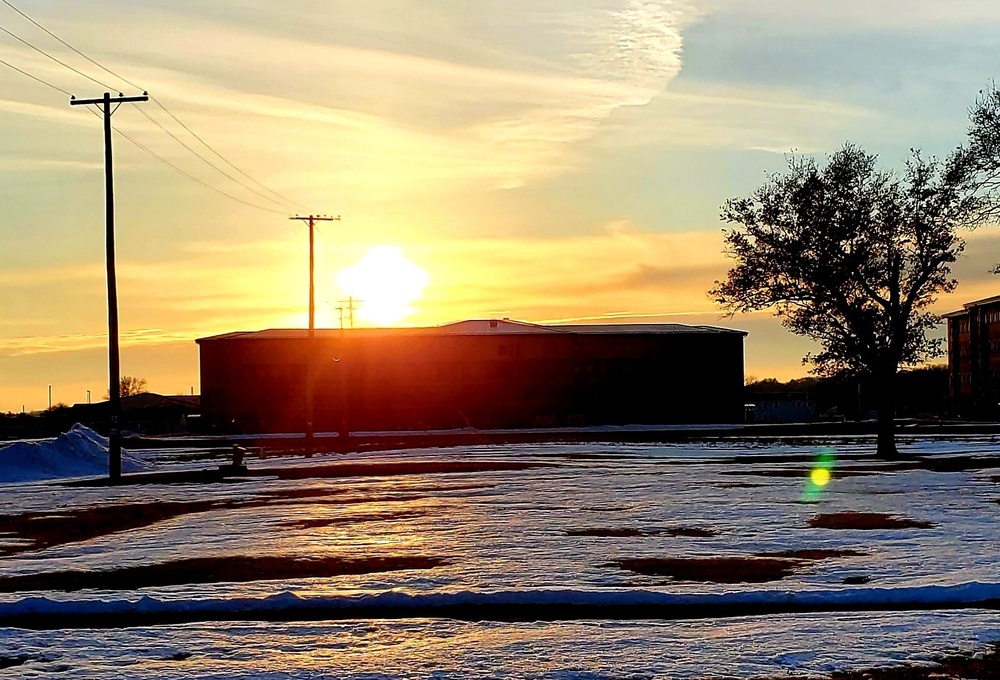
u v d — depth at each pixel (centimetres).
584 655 1107
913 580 1488
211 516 2564
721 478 3509
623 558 1748
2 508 2909
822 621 1248
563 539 1994
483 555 1789
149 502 3033
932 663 1067
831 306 4822
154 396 15338
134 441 8638
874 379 4962
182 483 3788
